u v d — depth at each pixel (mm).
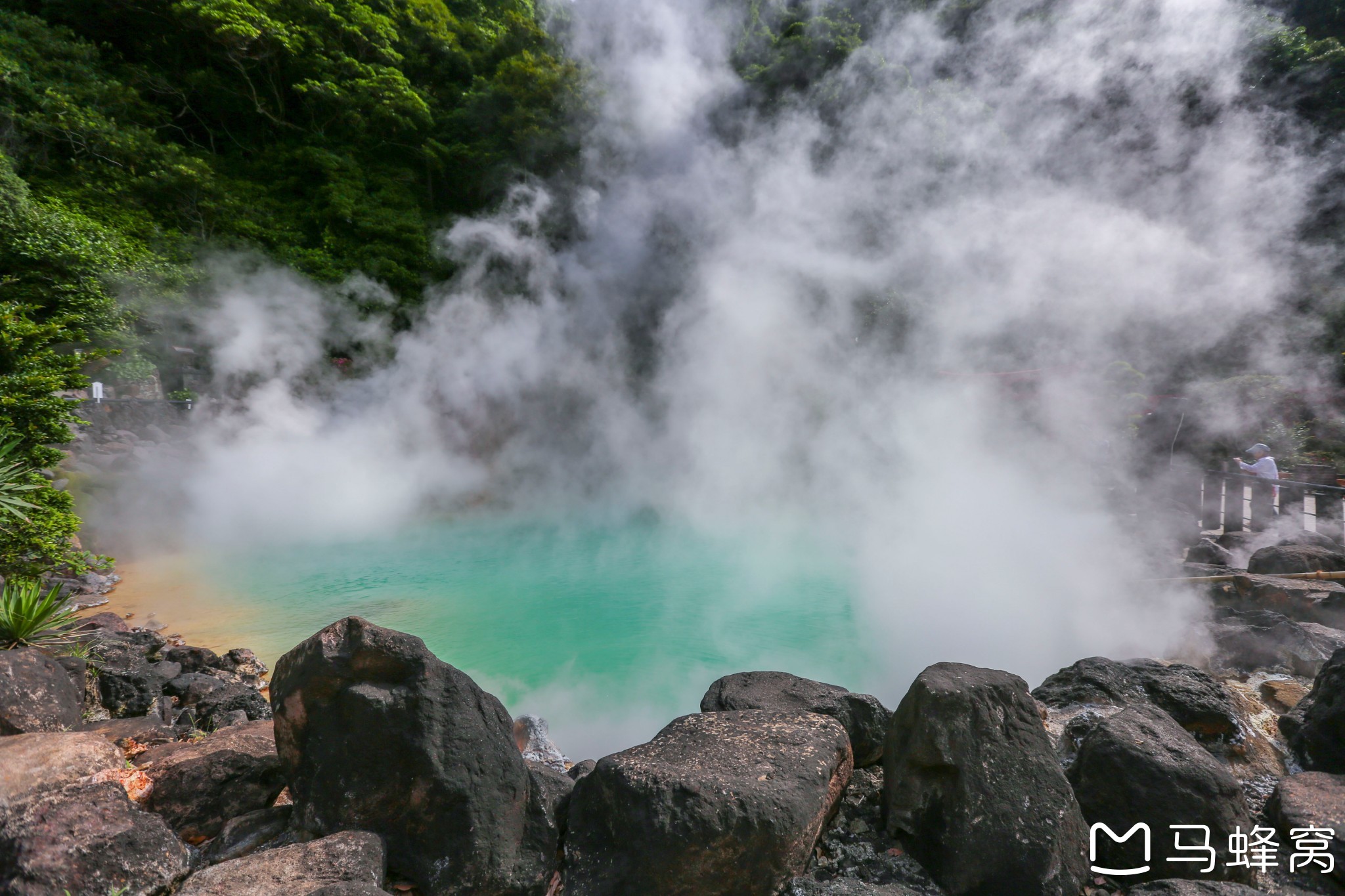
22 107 15125
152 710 3396
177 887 1853
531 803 1979
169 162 16125
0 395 4688
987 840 1835
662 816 1760
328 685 1902
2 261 11000
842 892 1791
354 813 1875
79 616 5406
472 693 1968
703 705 2758
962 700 1970
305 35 18938
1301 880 1912
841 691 2701
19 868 1681
